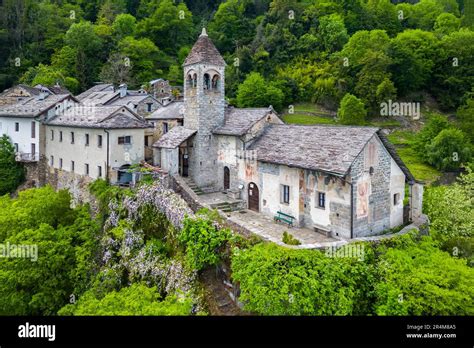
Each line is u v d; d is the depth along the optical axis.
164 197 27.02
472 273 18.72
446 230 27.34
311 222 25.19
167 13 91.38
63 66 77.75
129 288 21.55
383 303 18.27
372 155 23.77
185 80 34.09
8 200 32.94
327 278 17.78
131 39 84.06
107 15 93.12
